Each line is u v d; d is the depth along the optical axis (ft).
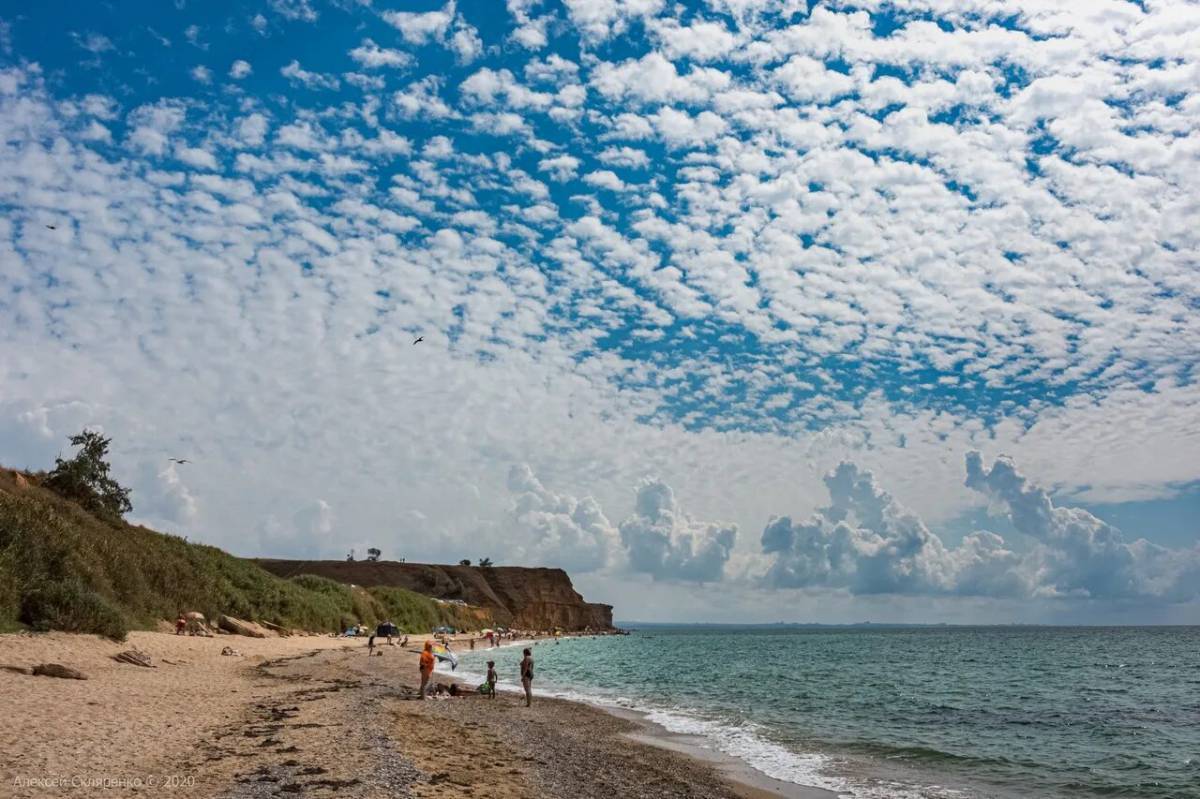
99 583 124.77
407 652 218.38
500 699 111.55
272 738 55.16
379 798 40.68
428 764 53.21
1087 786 67.72
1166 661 299.79
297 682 101.09
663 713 109.60
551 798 47.62
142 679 83.82
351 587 330.13
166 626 146.20
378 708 78.18
